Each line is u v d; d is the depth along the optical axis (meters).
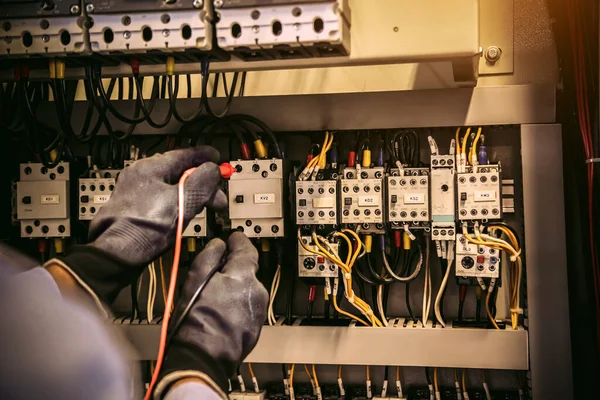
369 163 1.78
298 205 1.71
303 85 1.91
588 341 1.81
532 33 1.80
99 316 0.60
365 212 1.70
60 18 1.29
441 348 1.72
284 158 1.79
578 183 1.80
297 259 1.81
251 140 1.88
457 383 1.81
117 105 1.84
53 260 0.68
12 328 0.50
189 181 0.95
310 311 1.84
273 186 1.71
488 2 1.81
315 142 1.85
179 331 0.87
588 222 1.79
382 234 1.75
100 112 1.52
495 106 1.69
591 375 1.81
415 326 1.76
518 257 1.67
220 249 0.96
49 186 1.83
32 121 1.53
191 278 0.93
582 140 1.74
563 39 1.77
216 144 1.96
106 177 1.84
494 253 1.68
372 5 1.35
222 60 1.47
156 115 1.82
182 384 0.72
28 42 1.31
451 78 1.80
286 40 1.22
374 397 1.87
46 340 0.51
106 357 0.54
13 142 1.97
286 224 1.75
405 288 1.88
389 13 1.35
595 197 1.70
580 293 1.81
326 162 1.88
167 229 0.90
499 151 1.83
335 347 1.76
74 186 1.86
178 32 1.25
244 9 1.22
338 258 1.68
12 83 1.87
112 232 0.87
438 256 1.75
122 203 0.92
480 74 1.82
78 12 1.28
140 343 1.84
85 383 0.52
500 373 1.85
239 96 1.80
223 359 0.87
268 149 1.87
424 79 1.82
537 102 1.68
